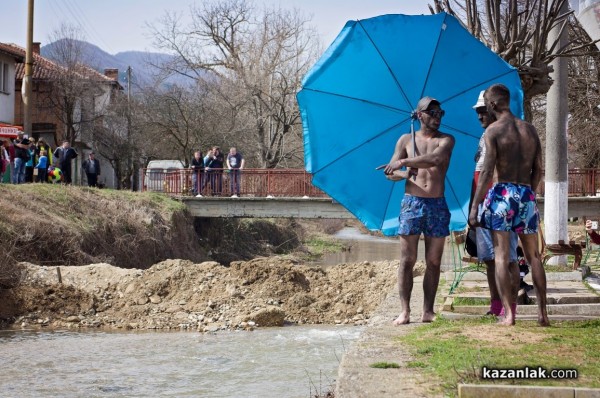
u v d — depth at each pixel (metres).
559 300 10.20
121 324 18.58
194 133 53.34
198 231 39.38
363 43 9.81
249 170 38.62
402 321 9.27
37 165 33.41
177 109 53.56
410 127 9.94
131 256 29.17
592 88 32.53
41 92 54.53
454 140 9.09
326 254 46.03
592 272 15.52
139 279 20.84
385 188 10.04
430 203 9.09
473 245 9.82
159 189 39.28
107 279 21.03
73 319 18.77
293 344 15.86
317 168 10.09
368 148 10.00
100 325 18.53
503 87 8.15
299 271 21.61
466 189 9.98
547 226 16.62
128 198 33.12
